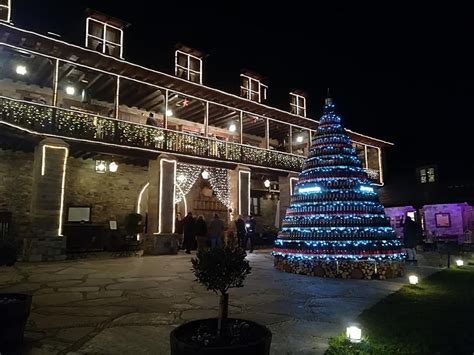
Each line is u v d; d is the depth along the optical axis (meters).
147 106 17.86
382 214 9.69
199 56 17.47
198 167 19.16
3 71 13.99
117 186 17.55
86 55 13.09
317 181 9.98
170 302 5.95
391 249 9.12
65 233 15.30
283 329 4.55
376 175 25.64
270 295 6.67
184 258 12.99
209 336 2.90
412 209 25.41
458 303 6.00
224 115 19.34
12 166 14.94
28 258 11.66
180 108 18.30
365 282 8.23
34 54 12.36
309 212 9.75
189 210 19.45
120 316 5.09
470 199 22.67
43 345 3.89
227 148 17.47
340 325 4.74
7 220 14.37
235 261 3.10
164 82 15.41
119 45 14.84
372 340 4.04
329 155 10.18
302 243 9.51
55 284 7.56
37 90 15.14
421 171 26.00
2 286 7.34
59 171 12.40
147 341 4.03
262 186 22.95
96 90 15.98
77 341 4.04
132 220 15.70
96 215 16.75
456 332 4.34
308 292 6.99
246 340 2.82
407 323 4.75
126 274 8.97
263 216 23.05
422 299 6.34
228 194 19.77
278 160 19.58
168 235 14.77
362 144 25.16
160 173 14.99
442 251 15.70
